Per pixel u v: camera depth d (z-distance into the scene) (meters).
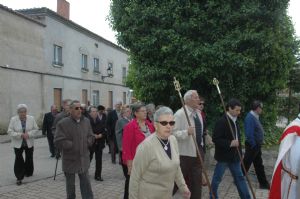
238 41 9.55
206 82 10.67
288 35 11.10
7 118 19.44
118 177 8.96
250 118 7.70
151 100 11.16
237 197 7.06
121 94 37.03
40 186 8.05
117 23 10.91
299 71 13.91
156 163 3.74
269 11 9.88
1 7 18.73
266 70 10.54
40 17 22.94
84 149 6.28
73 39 26.61
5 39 19.19
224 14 9.84
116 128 7.84
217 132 6.25
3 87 19.06
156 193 3.77
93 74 30.16
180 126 5.95
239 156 6.24
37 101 22.19
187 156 5.89
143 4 10.39
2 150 14.23
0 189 7.79
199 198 5.96
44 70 22.89
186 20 10.06
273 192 3.74
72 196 6.26
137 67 11.05
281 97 14.29
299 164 3.39
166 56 10.19
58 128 6.16
